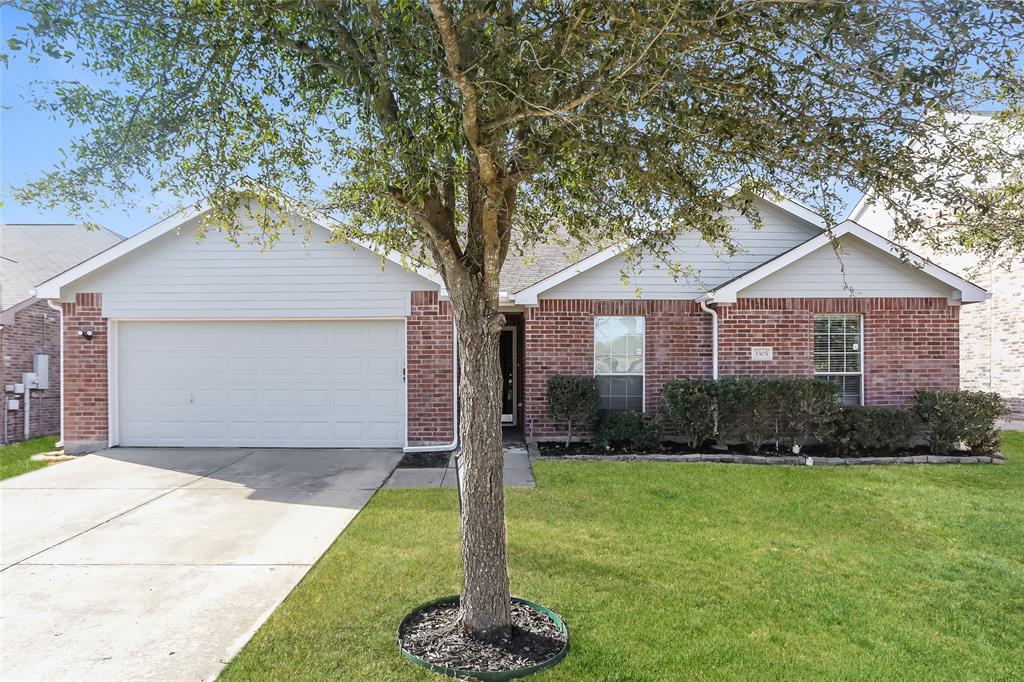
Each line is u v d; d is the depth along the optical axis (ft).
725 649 12.09
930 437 32.48
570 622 13.14
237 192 16.35
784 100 11.53
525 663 11.44
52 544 18.39
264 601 14.34
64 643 12.38
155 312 33.65
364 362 34.45
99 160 13.62
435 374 34.04
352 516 21.18
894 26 9.77
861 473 27.55
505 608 12.59
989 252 18.69
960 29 9.39
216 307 33.78
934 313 34.14
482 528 12.52
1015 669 11.64
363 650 11.98
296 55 13.20
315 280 33.83
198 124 14.06
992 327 47.57
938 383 34.06
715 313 34.35
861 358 34.37
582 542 18.19
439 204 12.43
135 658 11.77
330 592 14.65
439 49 10.69
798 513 21.39
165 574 16.02
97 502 23.16
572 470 28.02
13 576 15.92
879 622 13.41
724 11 9.95
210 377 34.35
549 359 35.12
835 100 11.43
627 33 10.09
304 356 34.37
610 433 32.60
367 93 10.61
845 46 10.44
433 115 10.82
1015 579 15.87
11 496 24.09
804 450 32.45
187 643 12.35
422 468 29.17
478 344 12.59
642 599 14.32
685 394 31.99
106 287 33.63
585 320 35.27
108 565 16.67
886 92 10.80
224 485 25.79
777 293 34.17
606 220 16.28
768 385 31.45
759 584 15.29
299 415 34.37
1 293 40.78
